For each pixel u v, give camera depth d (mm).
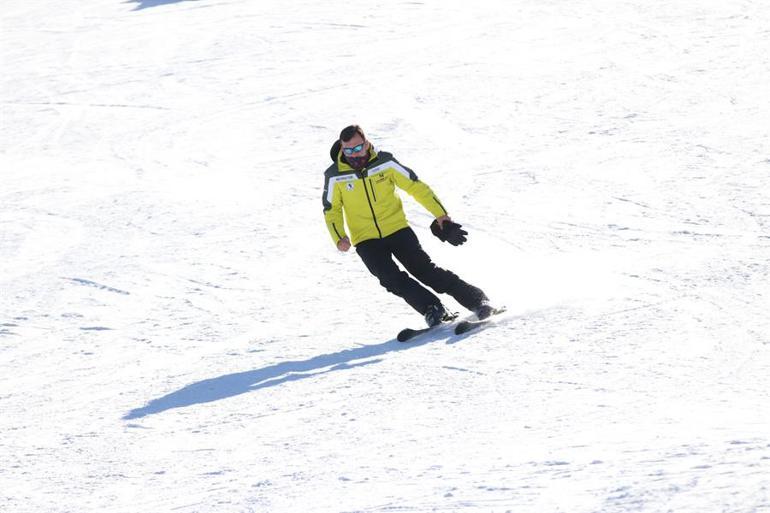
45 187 53812
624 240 33781
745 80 61969
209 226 43125
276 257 37188
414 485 12789
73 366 26500
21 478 17203
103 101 76938
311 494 13352
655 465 11625
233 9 112938
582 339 22656
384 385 20938
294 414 19672
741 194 38531
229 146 59969
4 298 34625
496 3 101000
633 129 52625
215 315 30562
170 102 74375
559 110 59469
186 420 20297
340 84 74188
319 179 50562
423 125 59562
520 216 38875
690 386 18234
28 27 117188
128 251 40125
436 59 79188
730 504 9352
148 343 28156
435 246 35875
